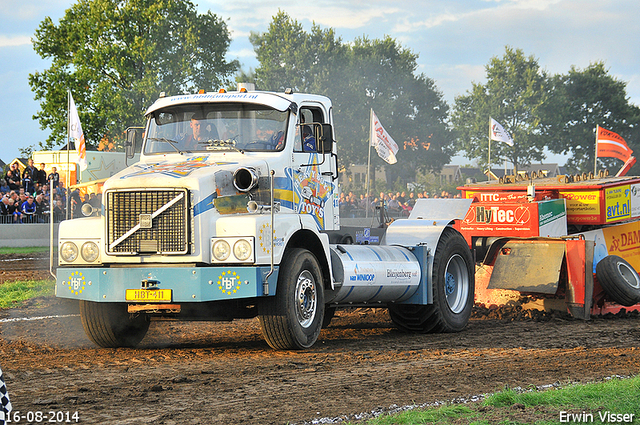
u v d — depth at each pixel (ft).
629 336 51.60
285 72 353.31
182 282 40.73
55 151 170.50
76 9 264.93
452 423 26.96
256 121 46.85
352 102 353.92
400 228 55.77
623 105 383.86
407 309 54.39
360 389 33.06
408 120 375.86
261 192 44.24
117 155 175.42
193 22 250.57
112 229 42.16
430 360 41.01
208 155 46.29
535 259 61.26
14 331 52.75
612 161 386.52
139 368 37.88
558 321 58.95
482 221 65.51
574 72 390.01
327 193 50.34
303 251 44.57
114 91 245.45
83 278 42.45
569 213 68.28
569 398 30.58
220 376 35.76
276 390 32.68
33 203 137.59
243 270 40.57
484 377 36.01
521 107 373.81
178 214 41.11
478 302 66.13
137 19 252.62
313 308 45.01
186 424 26.99
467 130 394.73
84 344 47.98
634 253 71.61
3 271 96.58
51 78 259.80
